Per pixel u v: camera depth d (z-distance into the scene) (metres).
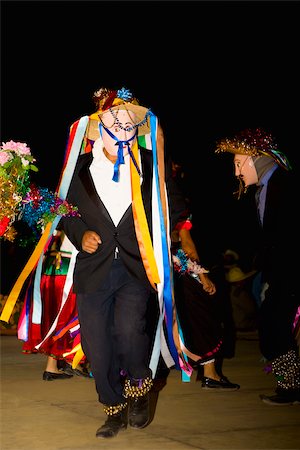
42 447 4.14
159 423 4.71
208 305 5.82
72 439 4.32
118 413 4.46
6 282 12.82
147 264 4.30
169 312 4.49
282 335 5.21
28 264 4.53
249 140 5.19
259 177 5.22
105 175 4.38
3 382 6.22
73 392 5.76
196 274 5.81
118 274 4.32
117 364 4.48
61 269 5.85
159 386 5.93
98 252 4.30
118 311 4.33
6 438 4.34
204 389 5.87
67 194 4.44
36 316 4.95
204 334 5.78
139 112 4.41
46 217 4.32
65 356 5.43
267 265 5.24
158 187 4.43
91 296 4.32
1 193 4.27
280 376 5.27
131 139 4.36
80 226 4.38
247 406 5.23
